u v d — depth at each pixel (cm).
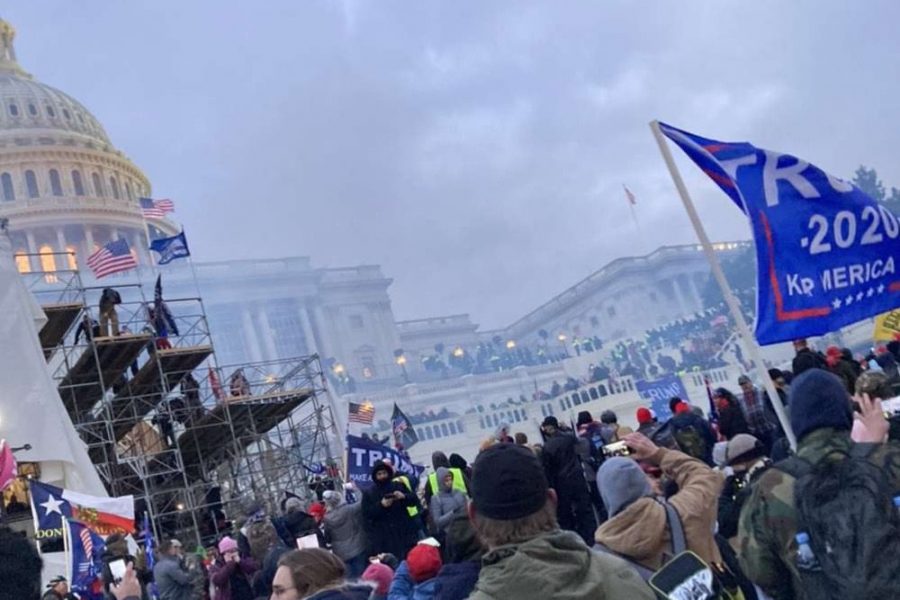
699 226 629
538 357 11025
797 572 342
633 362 8656
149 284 9231
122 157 10606
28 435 2114
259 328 10088
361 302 11225
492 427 6475
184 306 9662
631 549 431
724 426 1302
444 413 7094
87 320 2548
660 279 11856
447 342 12350
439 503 1208
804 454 355
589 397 5969
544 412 6209
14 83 10688
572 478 1012
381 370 11012
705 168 648
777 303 609
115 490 2625
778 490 352
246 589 1160
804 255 623
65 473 2162
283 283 10412
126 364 2767
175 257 3641
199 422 2839
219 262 10131
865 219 639
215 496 2870
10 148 9856
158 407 2814
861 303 632
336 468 3016
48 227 9588
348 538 1255
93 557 1280
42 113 10400
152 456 2816
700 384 5684
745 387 1374
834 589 323
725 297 618
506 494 314
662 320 11675
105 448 2683
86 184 10075
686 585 339
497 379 9375
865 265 636
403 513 1158
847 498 327
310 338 10331
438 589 476
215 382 2864
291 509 1325
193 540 2638
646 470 632
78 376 2711
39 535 1387
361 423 3094
